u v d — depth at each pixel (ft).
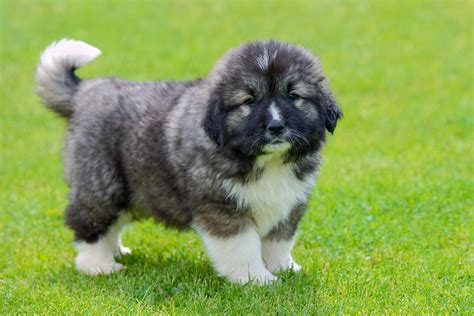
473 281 24.39
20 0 86.07
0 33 74.28
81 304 22.56
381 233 29.01
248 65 22.34
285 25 75.87
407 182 35.09
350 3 83.30
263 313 21.59
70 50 27.78
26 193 37.63
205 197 23.17
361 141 43.98
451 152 40.78
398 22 76.18
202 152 22.95
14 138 48.52
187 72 62.39
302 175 23.79
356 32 73.31
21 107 55.52
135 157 25.02
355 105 52.54
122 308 22.34
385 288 23.50
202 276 25.23
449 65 62.59
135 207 26.32
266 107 22.03
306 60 22.93
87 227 26.32
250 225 23.76
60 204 35.40
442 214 30.76
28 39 72.69
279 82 22.24
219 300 22.77
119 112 25.62
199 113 23.31
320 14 79.61
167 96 25.41
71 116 27.30
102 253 26.61
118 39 72.54
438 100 53.01
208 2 85.05
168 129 24.21
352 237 28.89
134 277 25.08
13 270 26.50
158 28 76.02
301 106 22.61
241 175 22.75
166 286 24.36
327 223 30.27
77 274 26.07
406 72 60.95
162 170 24.48
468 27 73.92
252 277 23.79
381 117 49.39
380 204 32.14
